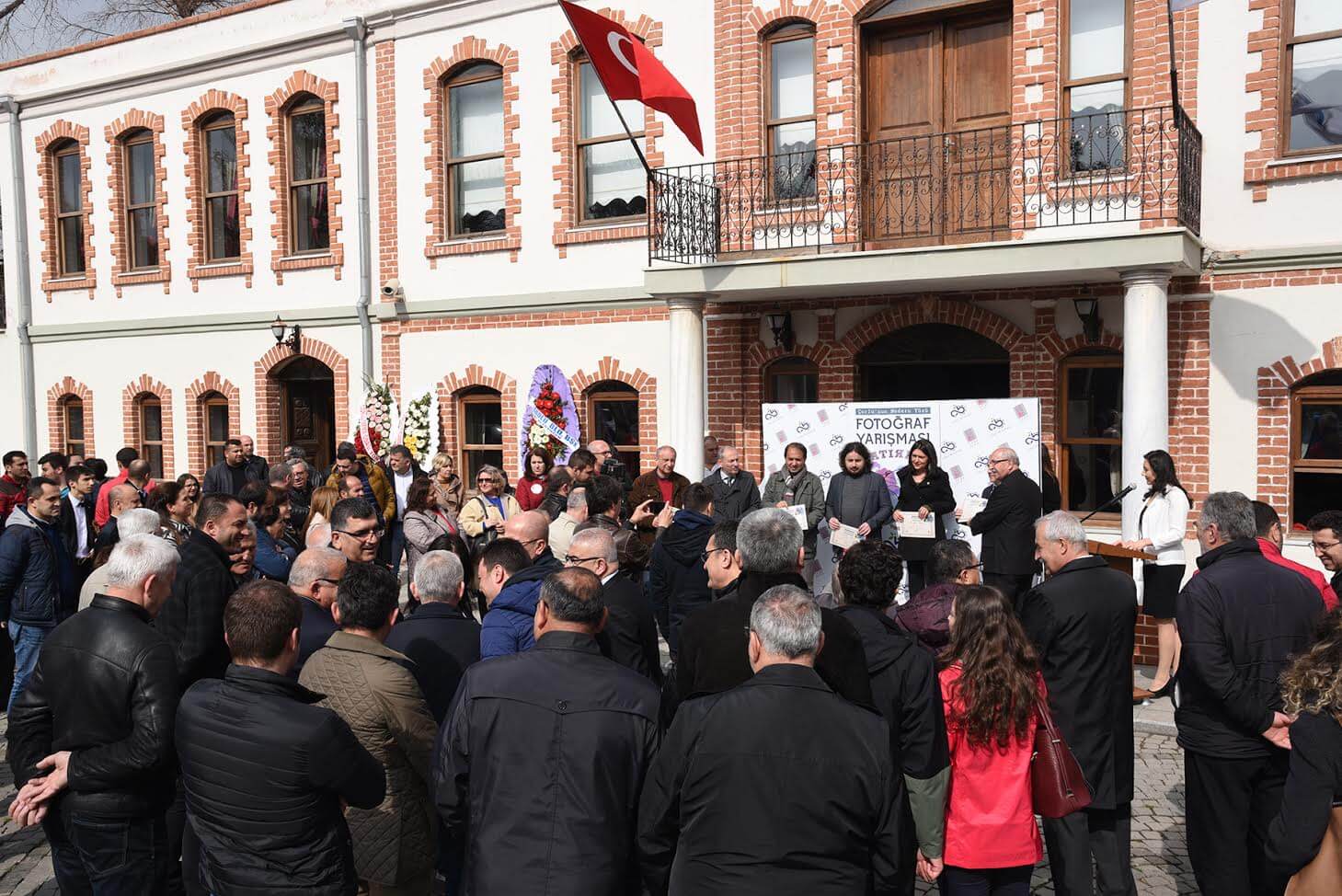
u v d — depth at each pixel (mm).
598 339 11930
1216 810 4285
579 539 4941
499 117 12688
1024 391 9625
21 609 7395
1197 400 8961
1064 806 3840
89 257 16109
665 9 11234
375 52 13242
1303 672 3375
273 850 3227
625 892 3268
